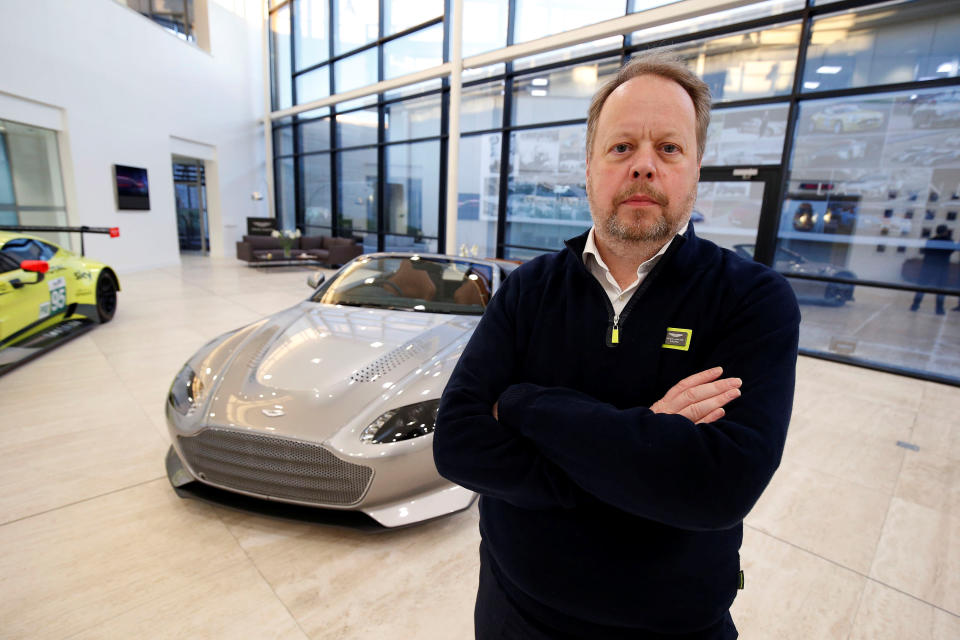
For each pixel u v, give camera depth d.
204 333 4.42
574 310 0.75
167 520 1.80
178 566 1.57
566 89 6.60
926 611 1.52
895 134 4.21
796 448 2.63
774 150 4.86
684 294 0.70
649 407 0.71
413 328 2.26
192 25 10.27
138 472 2.12
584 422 0.61
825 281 4.65
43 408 2.73
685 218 0.73
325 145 11.03
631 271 0.76
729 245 5.18
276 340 2.12
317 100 10.20
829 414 3.15
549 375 0.77
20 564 1.55
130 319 4.88
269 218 10.95
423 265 2.85
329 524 1.62
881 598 1.57
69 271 4.09
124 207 8.12
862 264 4.52
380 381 1.79
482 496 0.85
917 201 4.19
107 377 3.25
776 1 4.64
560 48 6.07
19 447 2.29
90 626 1.34
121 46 8.03
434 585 1.54
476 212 8.21
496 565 0.80
